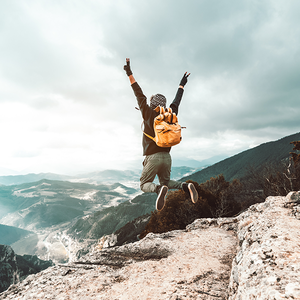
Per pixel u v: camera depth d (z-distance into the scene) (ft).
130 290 7.87
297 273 4.43
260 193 84.94
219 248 11.80
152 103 9.67
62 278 9.12
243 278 5.41
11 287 8.86
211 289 7.62
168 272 9.19
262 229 7.76
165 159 9.11
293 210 9.39
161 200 8.12
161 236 13.91
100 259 11.03
